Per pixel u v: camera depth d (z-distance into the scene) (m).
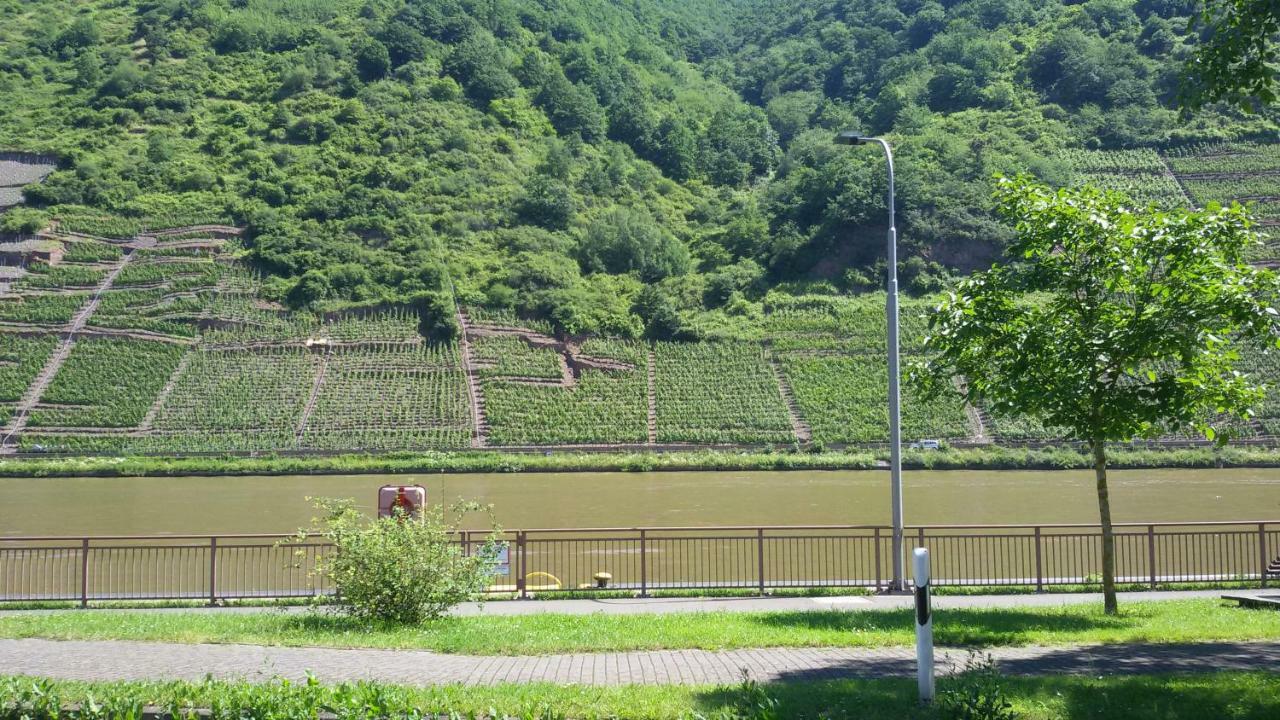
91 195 129.75
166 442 90.44
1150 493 61.84
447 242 132.62
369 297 115.50
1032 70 174.50
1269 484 67.00
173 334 105.62
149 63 174.12
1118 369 19.97
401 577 19.06
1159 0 182.25
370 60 175.88
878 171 136.62
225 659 14.91
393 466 82.69
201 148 150.12
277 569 34.72
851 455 86.06
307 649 15.83
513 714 10.81
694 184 171.25
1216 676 12.38
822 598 25.06
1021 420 92.00
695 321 118.62
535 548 37.50
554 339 111.38
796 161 168.62
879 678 13.09
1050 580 26.88
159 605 24.94
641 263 134.00
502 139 163.25
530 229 138.62
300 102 162.75
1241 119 144.38
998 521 49.03
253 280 117.31
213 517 54.22
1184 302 19.33
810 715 10.80
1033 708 10.89
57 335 103.75
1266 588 26.06
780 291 125.62
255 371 101.75
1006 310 20.70
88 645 16.16
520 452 91.88
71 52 178.75
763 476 78.75
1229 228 19.41
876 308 116.31
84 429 92.06
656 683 12.98
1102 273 20.17
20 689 11.00
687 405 100.12
